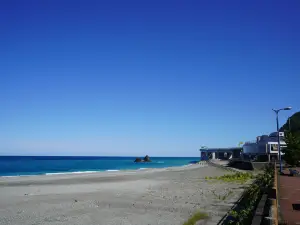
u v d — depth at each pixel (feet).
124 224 55.16
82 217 61.00
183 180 155.12
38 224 55.36
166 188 113.70
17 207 71.82
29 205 74.59
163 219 58.80
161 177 179.22
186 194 94.68
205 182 140.97
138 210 67.97
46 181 145.38
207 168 312.71
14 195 92.63
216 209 67.77
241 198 82.38
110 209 69.31
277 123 169.68
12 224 55.31
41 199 84.43
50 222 56.90
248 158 360.89
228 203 75.77
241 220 45.06
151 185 126.41
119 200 82.38
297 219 45.24
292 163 222.07
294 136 235.20
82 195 93.09
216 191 101.86
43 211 67.05
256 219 39.01
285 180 112.68
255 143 352.69
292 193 75.25
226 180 149.48
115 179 160.97
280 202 61.11
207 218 58.13
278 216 47.39
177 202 78.38
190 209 68.39
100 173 218.38
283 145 316.19
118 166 421.18
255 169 257.34
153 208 70.18
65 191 103.86
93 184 130.11
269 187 66.59
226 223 52.44
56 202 79.20
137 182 142.00
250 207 52.39
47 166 387.34
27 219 59.31
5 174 235.20
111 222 56.75
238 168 301.02
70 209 69.46
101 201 80.79
